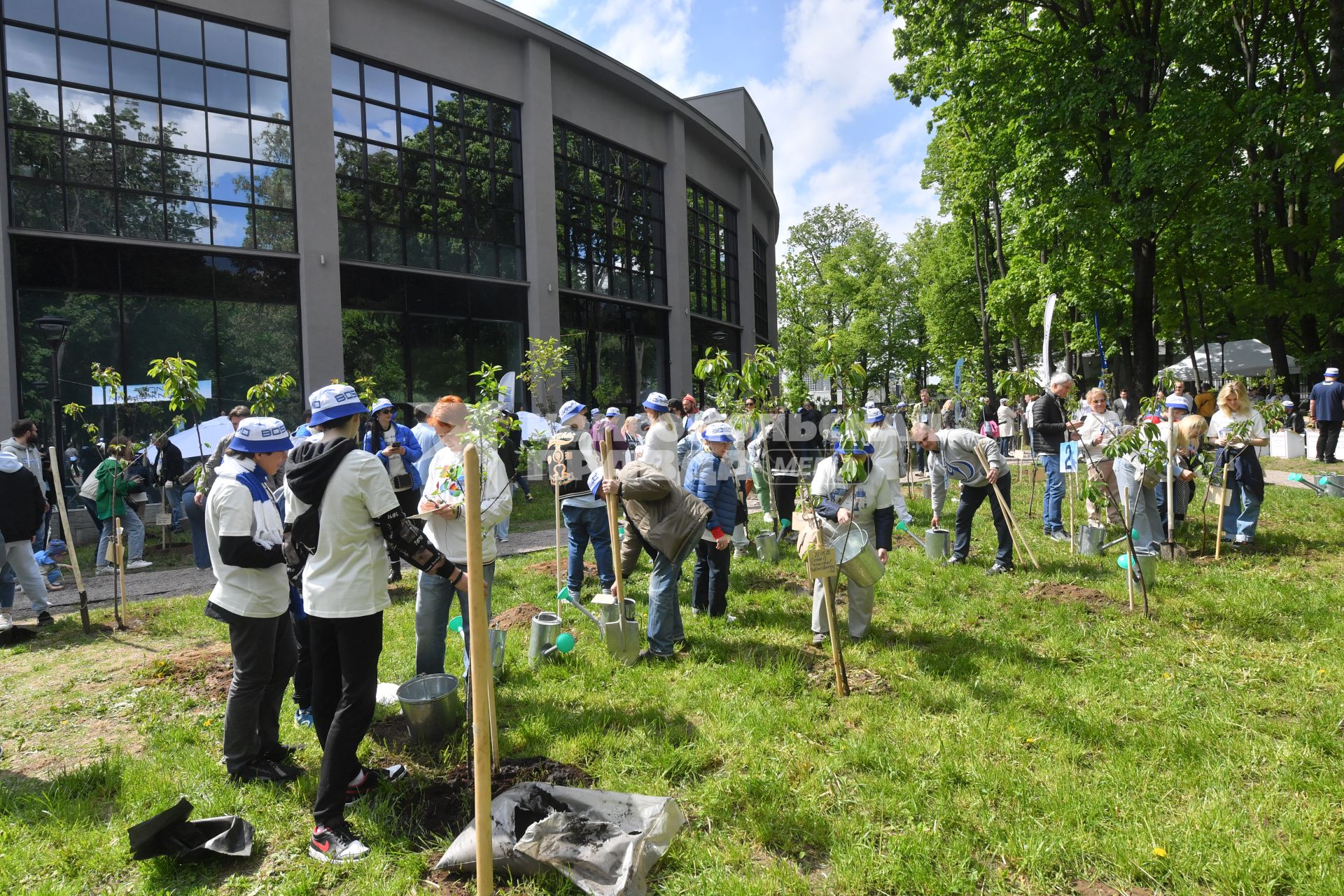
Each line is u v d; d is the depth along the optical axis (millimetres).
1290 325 22812
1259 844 2955
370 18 15719
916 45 20312
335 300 14734
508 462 7734
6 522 6398
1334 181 15680
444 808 3379
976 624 5812
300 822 3369
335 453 3225
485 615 2590
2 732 4465
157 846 3098
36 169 12242
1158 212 16703
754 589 7039
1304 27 18625
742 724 4141
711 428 5996
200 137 13680
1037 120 17688
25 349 12078
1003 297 23266
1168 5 17516
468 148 17516
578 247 20094
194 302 13508
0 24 11977
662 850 2984
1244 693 4387
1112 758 3668
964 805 3314
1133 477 7457
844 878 2846
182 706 4777
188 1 13398
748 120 30891
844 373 4805
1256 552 7648
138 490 9734
